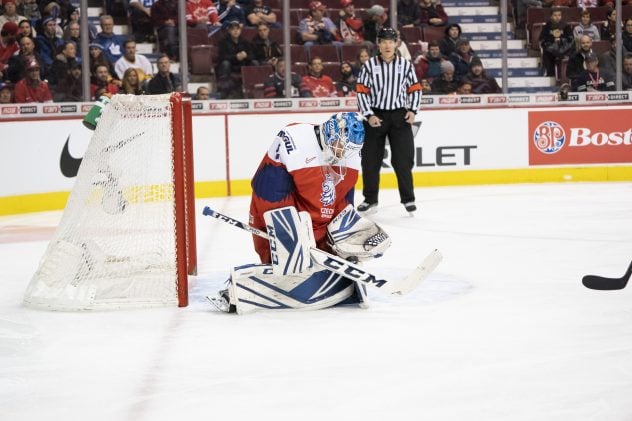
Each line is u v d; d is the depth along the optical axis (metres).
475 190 26.41
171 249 12.20
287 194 11.10
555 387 7.95
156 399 7.82
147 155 12.41
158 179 12.40
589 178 28.42
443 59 28.09
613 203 22.67
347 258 11.46
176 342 9.82
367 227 11.27
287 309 11.31
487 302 11.63
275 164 11.03
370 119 20.70
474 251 15.89
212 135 26.00
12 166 22.59
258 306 11.21
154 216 12.32
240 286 11.16
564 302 11.58
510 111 27.97
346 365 8.74
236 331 10.26
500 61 29.34
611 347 9.30
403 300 11.80
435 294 12.17
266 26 26.84
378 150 21.42
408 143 21.03
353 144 10.77
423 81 28.16
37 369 8.86
